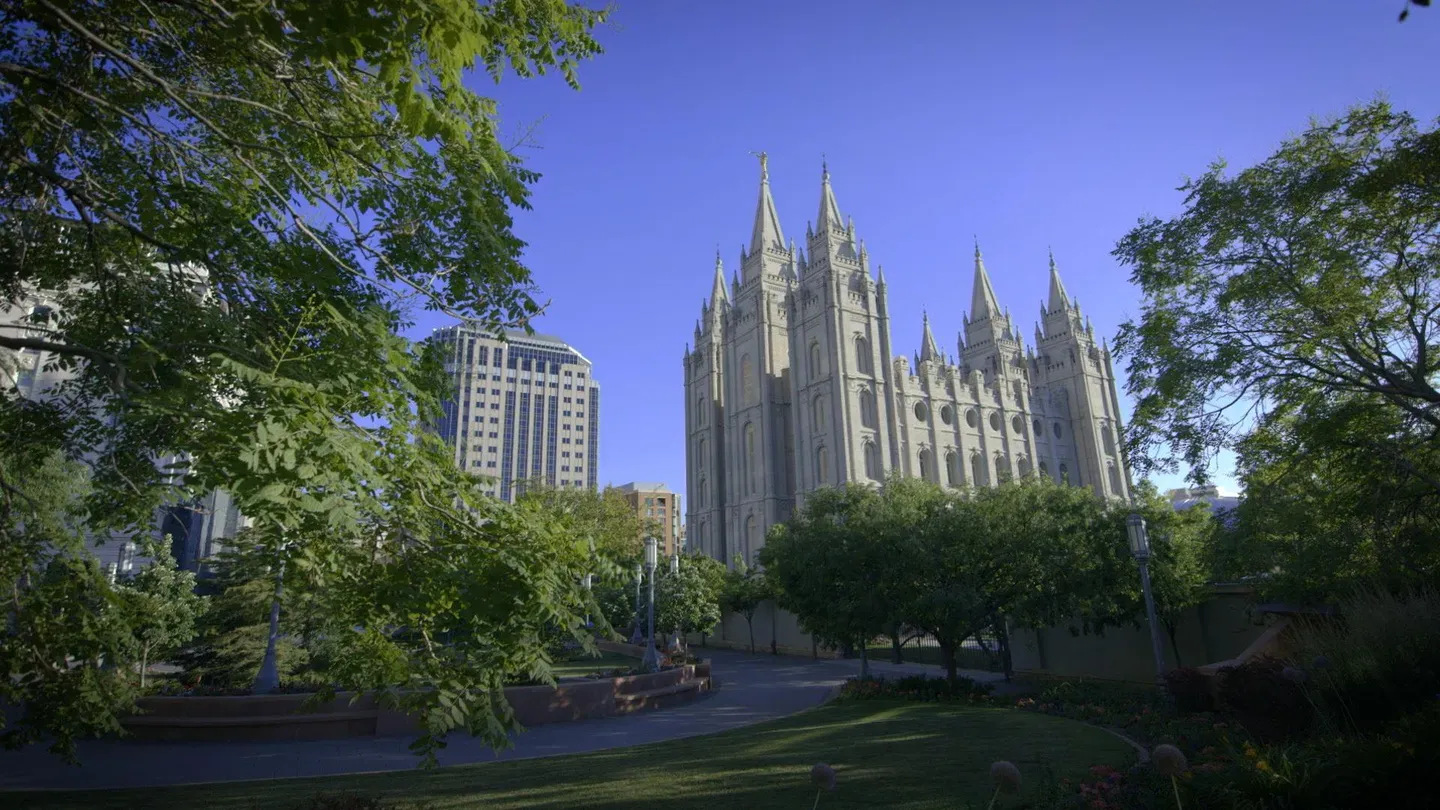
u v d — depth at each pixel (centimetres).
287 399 568
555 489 5466
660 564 4738
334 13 498
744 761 1311
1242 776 649
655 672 2497
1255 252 1563
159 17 692
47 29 666
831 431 7931
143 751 1662
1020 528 2466
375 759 1554
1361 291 1516
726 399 9306
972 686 2353
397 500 644
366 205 790
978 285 11444
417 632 731
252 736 1789
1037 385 11112
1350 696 938
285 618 2217
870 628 2414
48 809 1073
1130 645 2966
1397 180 1268
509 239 839
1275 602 2144
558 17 758
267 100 775
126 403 672
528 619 651
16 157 666
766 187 9862
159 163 816
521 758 1531
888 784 1074
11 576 830
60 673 854
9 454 875
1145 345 1702
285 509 536
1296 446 1616
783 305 9269
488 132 764
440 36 548
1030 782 1045
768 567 3109
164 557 2389
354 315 707
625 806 1023
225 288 764
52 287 855
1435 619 974
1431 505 1515
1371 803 572
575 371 14188
